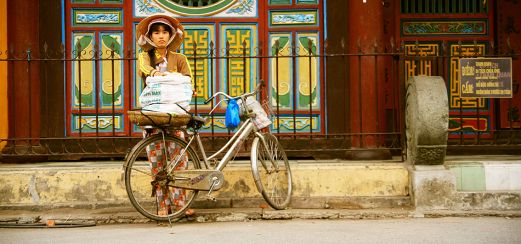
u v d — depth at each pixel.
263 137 5.77
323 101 7.05
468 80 6.09
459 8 7.65
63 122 6.95
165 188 5.33
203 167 6.03
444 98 5.78
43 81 6.91
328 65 7.08
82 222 5.48
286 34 7.09
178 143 5.32
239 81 7.07
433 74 7.59
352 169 5.98
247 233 4.98
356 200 5.92
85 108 6.98
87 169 5.93
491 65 6.11
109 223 5.52
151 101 5.23
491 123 7.57
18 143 6.60
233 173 5.93
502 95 6.11
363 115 6.61
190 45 7.08
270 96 7.05
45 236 4.93
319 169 5.98
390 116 7.64
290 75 7.05
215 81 7.07
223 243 4.59
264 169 5.96
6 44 6.99
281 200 5.91
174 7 7.08
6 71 6.98
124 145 6.97
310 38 7.09
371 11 6.65
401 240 4.64
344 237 4.78
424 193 5.77
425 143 5.79
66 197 5.86
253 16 7.09
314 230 5.08
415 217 5.66
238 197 5.93
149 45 5.49
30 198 5.83
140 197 5.87
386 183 5.98
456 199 5.78
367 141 6.57
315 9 7.10
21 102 6.61
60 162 6.73
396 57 6.29
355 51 6.72
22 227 5.35
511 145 6.23
